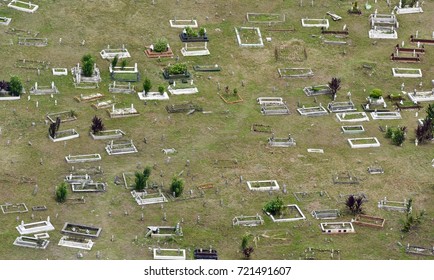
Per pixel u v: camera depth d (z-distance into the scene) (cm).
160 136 18838
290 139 18900
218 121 19438
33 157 17975
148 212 16775
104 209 16762
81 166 17838
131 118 19312
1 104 19412
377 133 19438
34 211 16600
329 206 17238
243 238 15925
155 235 16188
